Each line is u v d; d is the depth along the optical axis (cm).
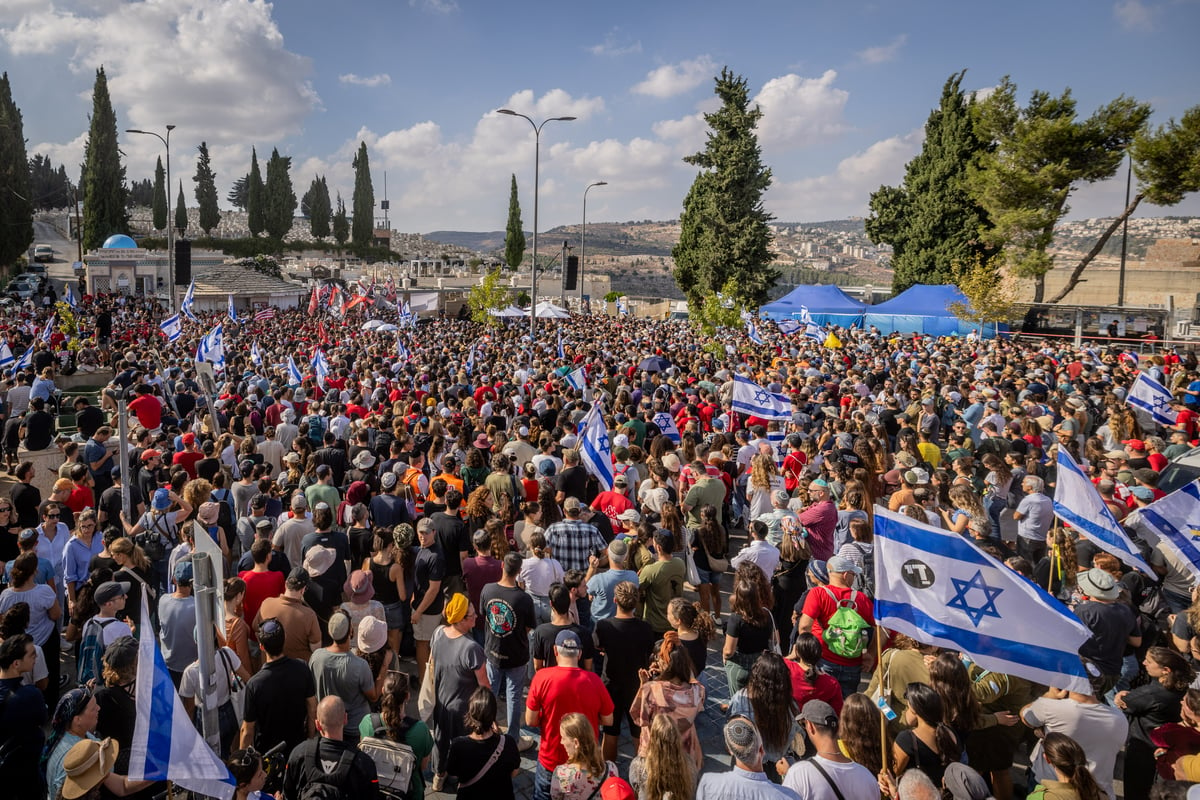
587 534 744
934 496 851
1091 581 611
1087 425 1375
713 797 405
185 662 601
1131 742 543
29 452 1345
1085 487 707
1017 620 477
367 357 2295
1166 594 752
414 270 10088
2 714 487
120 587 601
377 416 1217
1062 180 3831
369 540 781
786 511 822
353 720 535
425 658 729
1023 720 532
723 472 1045
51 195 14450
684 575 687
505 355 2297
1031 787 521
